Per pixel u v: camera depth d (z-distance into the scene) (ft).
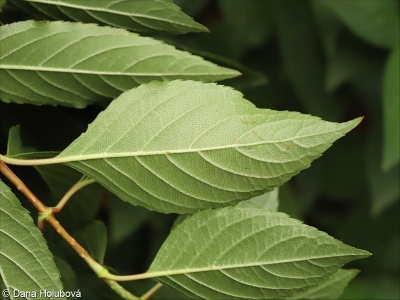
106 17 1.08
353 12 1.58
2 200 1.03
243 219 1.05
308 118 1.01
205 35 1.74
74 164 1.05
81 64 1.07
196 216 1.06
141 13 1.07
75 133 1.21
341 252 1.04
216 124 1.03
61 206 1.09
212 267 1.07
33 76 1.08
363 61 1.68
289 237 1.05
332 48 1.67
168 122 1.03
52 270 1.04
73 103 1.10
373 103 1.73
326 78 1.76
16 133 1.10
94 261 1.08
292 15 1.74
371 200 1.87
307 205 1.87
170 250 1.07
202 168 1.04
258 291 1.07
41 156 1.06
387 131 1.49
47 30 1.05
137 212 1.62
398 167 1.70
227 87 1.03
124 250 1.78
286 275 1.06
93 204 1.17
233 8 1.75
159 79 1.08
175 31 1.09
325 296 1.23
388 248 1.86
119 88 1.09
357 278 1.86
